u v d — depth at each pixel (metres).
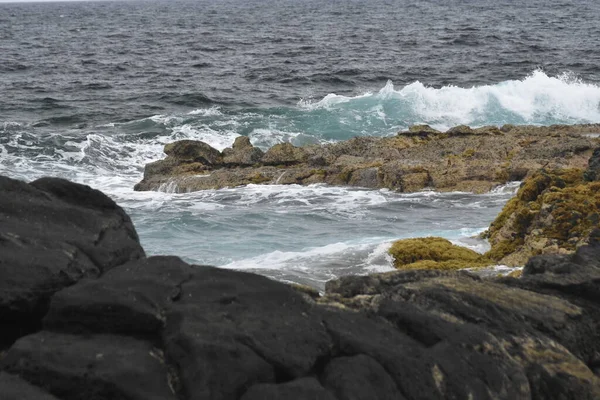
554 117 29.66
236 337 4.61
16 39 70.44
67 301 4.80
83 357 4.38
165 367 4.47
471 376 4.81
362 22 89.56
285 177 19.38
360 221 15.34
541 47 55.72
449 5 133.62
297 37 68.38
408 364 4.75
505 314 5.80
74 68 46.00
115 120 29.25
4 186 5.90
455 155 20.19
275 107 31.44
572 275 6.71
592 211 11.88
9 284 4.86
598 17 92.38
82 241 5.52
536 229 12.02
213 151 21.25
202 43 63.38
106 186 19.70
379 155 20.78
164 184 19.20
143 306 4.81
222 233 14.55
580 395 5.14
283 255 12.41
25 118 29.58
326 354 4.73
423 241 12.26
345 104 30.98
